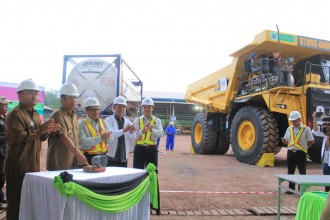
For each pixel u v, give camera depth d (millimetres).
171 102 38875
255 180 7246
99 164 3287
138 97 15727
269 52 10469
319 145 9219
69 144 3387
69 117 3658
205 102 12977
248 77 11336
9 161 3221
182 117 45312
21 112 3229
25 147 3242
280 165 9891
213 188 6316
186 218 4379
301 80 10359
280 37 9492
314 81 9547
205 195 5688
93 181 2820
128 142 4941
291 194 5922
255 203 5270
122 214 3127
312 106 9125
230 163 10180
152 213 4531
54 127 3146
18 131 3111
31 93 3295
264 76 9641
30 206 2811
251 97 9945
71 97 3607
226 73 11883
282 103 9172
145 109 5348
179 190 6039
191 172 8250
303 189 3492
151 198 4047
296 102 9398
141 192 3410
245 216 4574
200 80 13945
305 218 3219
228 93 11586
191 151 14250
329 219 1773
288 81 9195
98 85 11320
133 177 3332
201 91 13867
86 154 4129
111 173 3207
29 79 3338
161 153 14039
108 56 11445
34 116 3381
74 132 3680
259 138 9406
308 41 9781
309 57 10422
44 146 14117
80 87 11383
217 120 13039
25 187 2848
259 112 9523
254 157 9617
